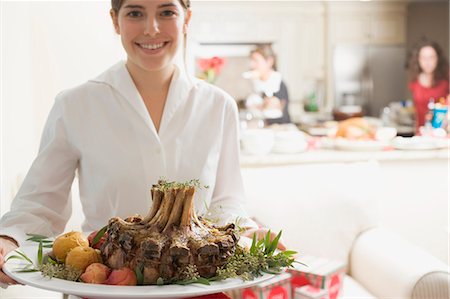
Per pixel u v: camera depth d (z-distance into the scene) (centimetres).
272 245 112
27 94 240
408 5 903
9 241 130
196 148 159
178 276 102
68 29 252
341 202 265
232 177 167
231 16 802
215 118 163
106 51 257
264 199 259
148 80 156
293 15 821
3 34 225
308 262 236
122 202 155
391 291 235
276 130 332
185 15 147
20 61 235
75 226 230
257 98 389
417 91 482
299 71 834
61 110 155
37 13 247
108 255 108
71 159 157
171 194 107
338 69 839
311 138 337
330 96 840
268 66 452
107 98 156
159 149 155
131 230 106
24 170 239
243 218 149
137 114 155
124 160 154
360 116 702
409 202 295
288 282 219
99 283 103
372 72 847
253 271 106
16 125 233
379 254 249
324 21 834
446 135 312
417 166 295
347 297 237
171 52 142
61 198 157
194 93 162
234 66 805
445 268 229
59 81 253
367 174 274
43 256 114
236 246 111
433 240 296
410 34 910
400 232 294
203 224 115
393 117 590
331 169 273
